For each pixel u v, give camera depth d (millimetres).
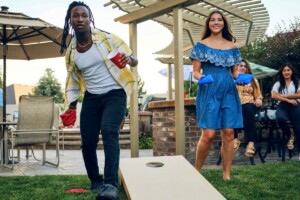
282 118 5535
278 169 4355
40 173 4762
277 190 3139
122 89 2777
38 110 5270
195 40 7812
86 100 2855
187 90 13438
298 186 3305
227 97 3385
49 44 6906
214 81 3385
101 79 2756
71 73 2951
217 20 3461
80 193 3053
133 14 4520
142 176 2580
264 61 12141
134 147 4242
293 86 5574
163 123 6180
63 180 3809
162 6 4363
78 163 5945
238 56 3496
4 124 5285
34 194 3057
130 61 2738
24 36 6211
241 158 6195
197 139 5879
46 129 5359
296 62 11625
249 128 5109
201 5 5504
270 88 11898
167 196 2289
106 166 2455
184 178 2555
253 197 2850
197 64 3465
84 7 2732
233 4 5543
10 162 5992
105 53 2742
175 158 2984
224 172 3631
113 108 2650
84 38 2742
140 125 9984
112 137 2520
